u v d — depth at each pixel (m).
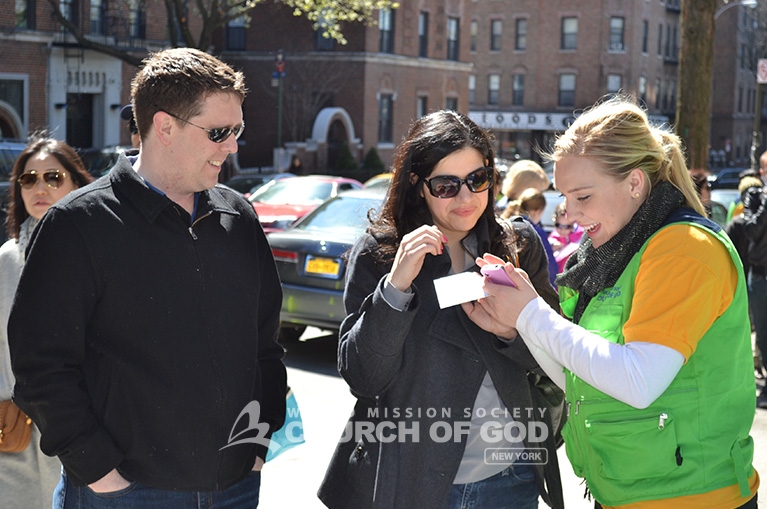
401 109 37.78
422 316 2.60
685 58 15.20
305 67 35.47
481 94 51.50
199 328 2.51
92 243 2.41
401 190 2.68
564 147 2.38
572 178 2.35
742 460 2.29
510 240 2.78
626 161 2.30
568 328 2.31
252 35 36.41
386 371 2.51
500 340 2.59
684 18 15.14
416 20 38.25
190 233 2.53
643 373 2.17
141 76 2.51
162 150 2.50
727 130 62.19
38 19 26.36
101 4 28.23
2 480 3.15
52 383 2.38
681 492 2.26
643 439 2.25
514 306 2.38
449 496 2.63
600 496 2.40
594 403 2.34
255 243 2.73
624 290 2.33
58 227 2.41
